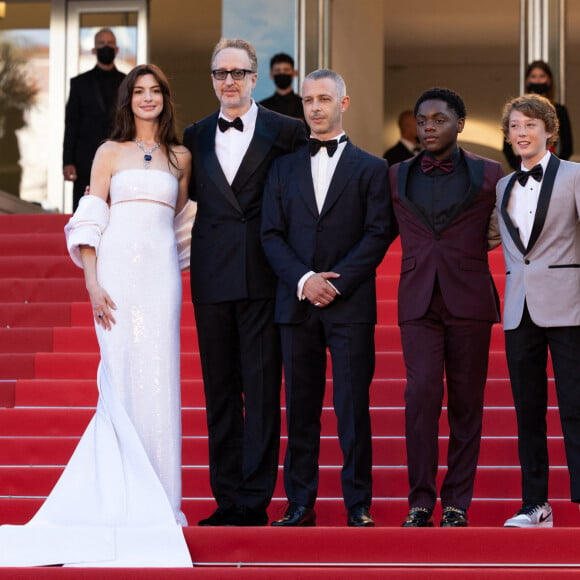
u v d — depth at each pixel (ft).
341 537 29.19
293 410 32.14
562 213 31.83
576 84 90.89
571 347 31.60
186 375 43.47
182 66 100.94
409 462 31.83
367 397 31.89
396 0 94.17
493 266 50.42
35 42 81.41
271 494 32.27
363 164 32.58
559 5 67.97
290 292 32.04
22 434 40.01
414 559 28.99
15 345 45.62
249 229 32.60
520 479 36.40
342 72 71.36
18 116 81.35
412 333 32.14
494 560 28.86
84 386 41.93
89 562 29.22
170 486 32.07
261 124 33.19
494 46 100.12
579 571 27.40
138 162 32.48
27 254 52.85
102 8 75.87
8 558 29.30
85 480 31.27
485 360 32.30
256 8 67.56
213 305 32.58
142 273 32.12
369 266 31.89
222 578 27.81
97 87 59.57
